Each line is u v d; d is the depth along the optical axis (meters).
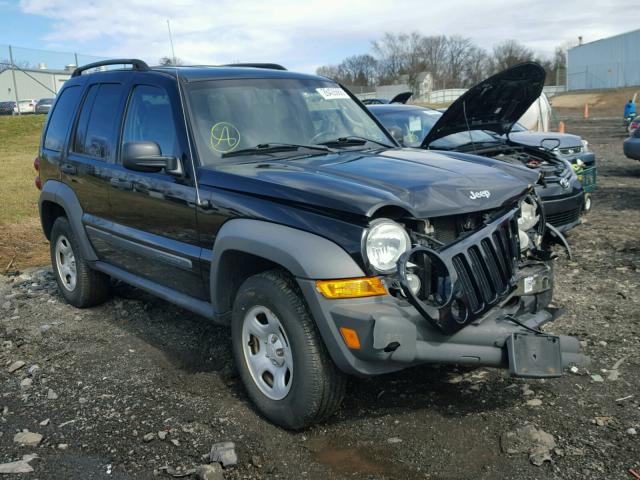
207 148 4.27
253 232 3.63
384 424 3.69
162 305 6.05
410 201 3.39
